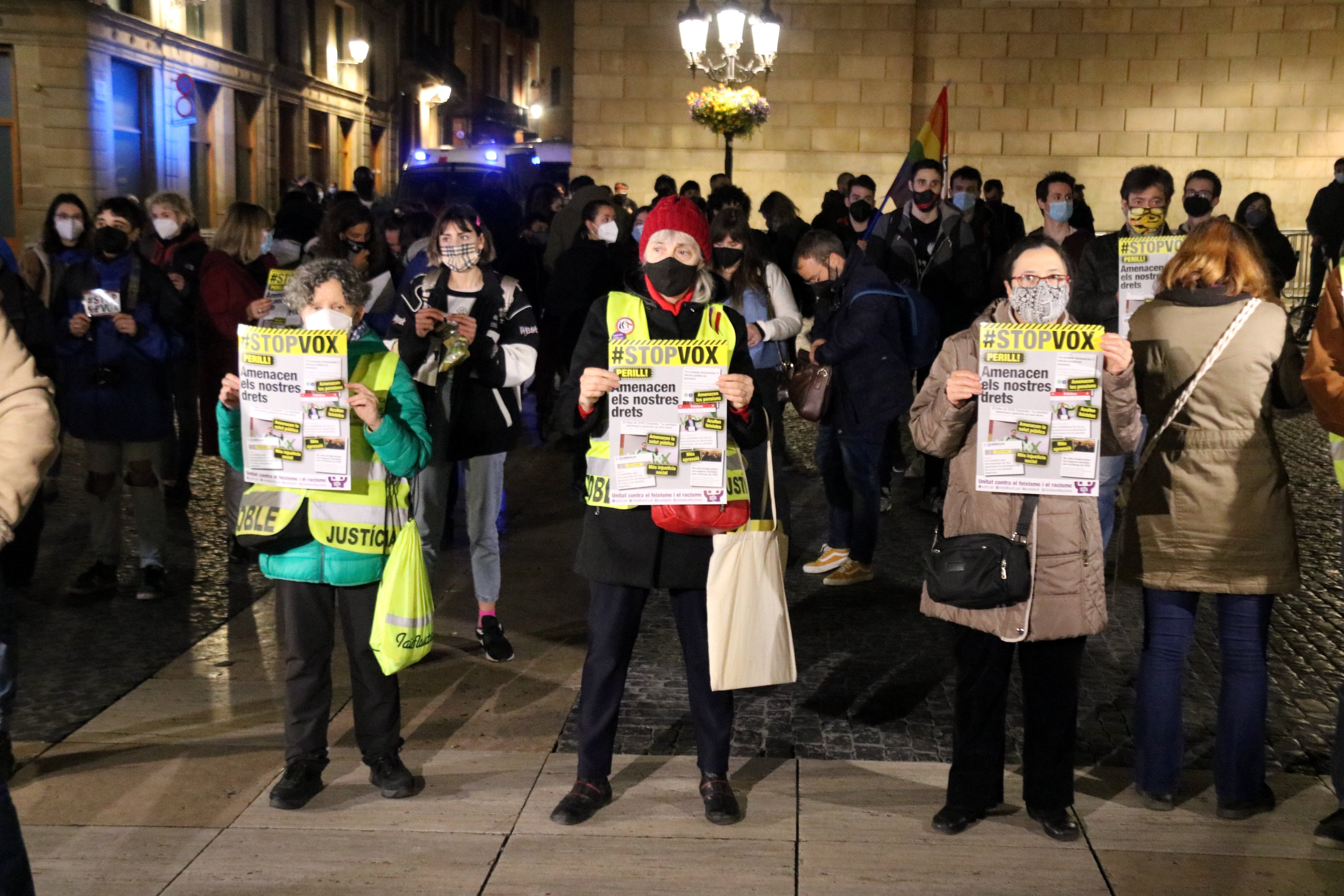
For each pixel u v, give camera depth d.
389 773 4.09
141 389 6.03
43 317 5.86
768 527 3.92
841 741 4.56
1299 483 8.70
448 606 6.12
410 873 3.62
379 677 4.06
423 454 3.99
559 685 5.11
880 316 6.11
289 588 3.98
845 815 3.98
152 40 24.84
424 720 4.74
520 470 9.09
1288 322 3.82
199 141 27.61
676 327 3.82
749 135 15.28
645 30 17.89
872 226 7.41
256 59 29.48
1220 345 3.76
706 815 3.95
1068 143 17.91
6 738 4.13
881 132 17.78
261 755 4.41
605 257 8.51
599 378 3.70
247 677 5.17
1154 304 3.89
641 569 3.82
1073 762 3.83
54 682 5.09
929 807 4.04
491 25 51.75
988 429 3.62
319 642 4.03
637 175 18.20
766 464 3.95
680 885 3.56
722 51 17.70
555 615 5.99
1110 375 3.59
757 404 3.87
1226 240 3.81
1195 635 5.75
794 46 17.70
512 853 3.73
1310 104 17.48
